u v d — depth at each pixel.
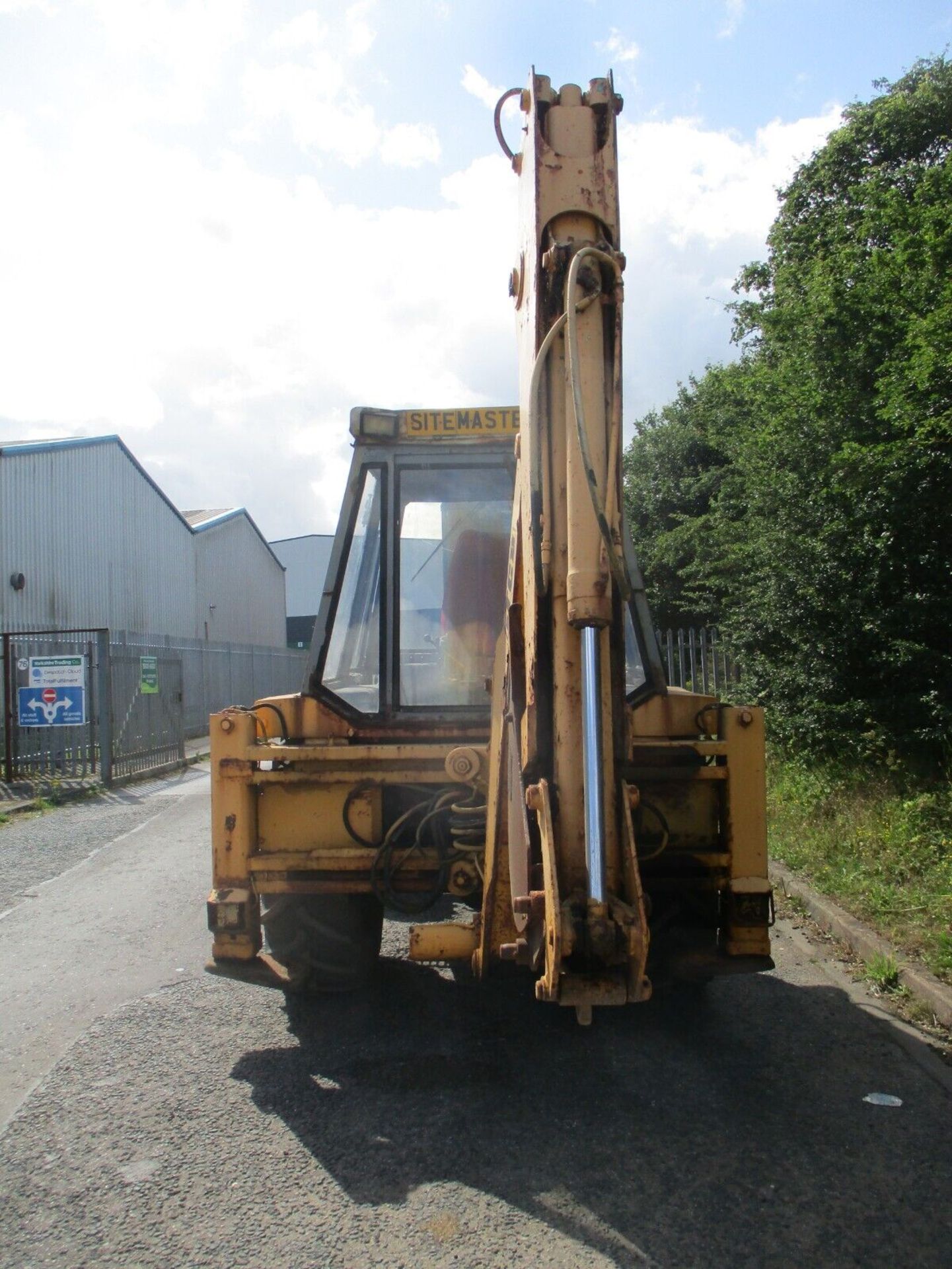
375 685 5.09
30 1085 4.17
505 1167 3.40
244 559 40.22
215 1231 3.04
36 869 8.74
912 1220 3.07
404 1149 3.53
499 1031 4.66
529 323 3.59
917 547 8.69
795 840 7.71
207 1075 4.19
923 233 9.34
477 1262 2.88
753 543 10.63
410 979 5.40
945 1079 4.10
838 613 9.17
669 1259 2.88
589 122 3.50
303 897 4.75
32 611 22.83
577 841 3.38
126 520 28.09
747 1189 3.25
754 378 11.62
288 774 4.52
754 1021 4.75
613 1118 3.76
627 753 3.49
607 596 3.35
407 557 5.19
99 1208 3.18
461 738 5.02
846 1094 3.96
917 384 8.07
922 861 6.48
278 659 33.47
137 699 16.42
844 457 8.81
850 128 15.62
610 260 3.37
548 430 3.47
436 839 4.48
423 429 5.25
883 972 5.17
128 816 11.98
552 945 3.19
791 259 14.70
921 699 8.21
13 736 14.72
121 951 6.10
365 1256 2.91
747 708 4.45
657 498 20.64
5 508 21.94
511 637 3.76
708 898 4.55
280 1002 5.08
